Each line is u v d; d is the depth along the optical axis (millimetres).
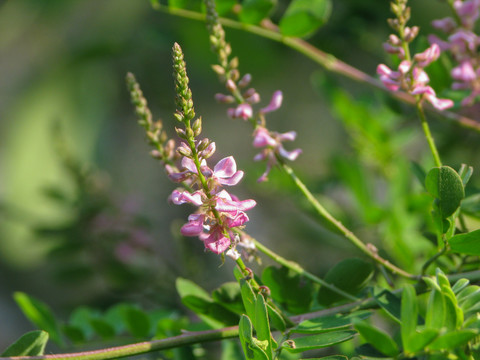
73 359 362
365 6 576
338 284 385
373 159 525
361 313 375
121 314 434
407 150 664
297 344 364
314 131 938
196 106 838
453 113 452
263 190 627
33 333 367
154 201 976
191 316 574
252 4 440
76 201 622
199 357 422
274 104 393
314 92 896
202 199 358
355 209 520
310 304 389
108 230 607
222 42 395
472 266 397
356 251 510
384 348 342
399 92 438
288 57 730
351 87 788
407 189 494
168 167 392
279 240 694
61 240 610
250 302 358
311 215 504
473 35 417
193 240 646
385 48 390
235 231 382
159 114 767
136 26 803
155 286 600
